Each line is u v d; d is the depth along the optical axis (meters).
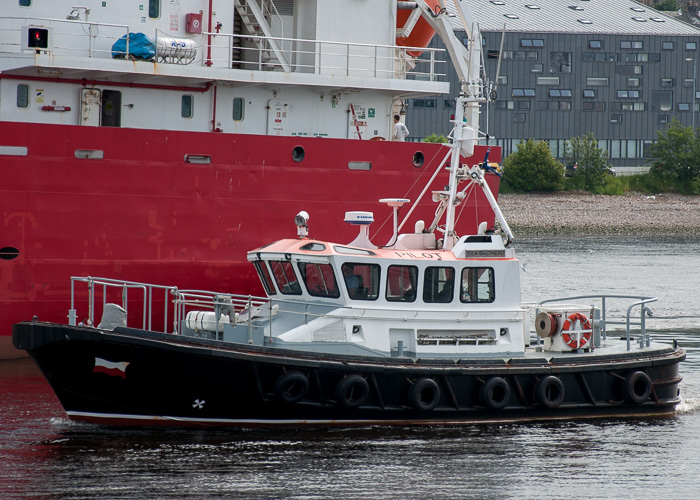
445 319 57.19
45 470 48.12
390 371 55.25
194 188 76.25
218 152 76.69
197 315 56.78
